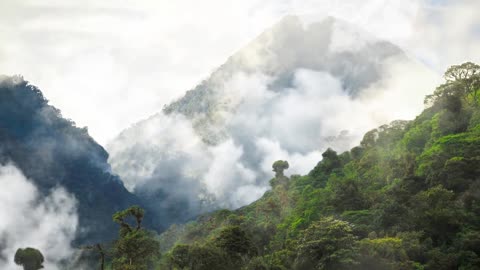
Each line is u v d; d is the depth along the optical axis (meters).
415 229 137.12
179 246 126.19
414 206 144.88
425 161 175.00
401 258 118.56
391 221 144.50
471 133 175.88
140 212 143.00
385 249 118.94
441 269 117.88
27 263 148.25
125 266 123.69
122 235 139.38
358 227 146.75
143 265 127.50
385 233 140.00
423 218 136.00
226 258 126.44
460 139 171.25
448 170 154.88
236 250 135.38
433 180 158.12
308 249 122.88
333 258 116.31
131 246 130.50
